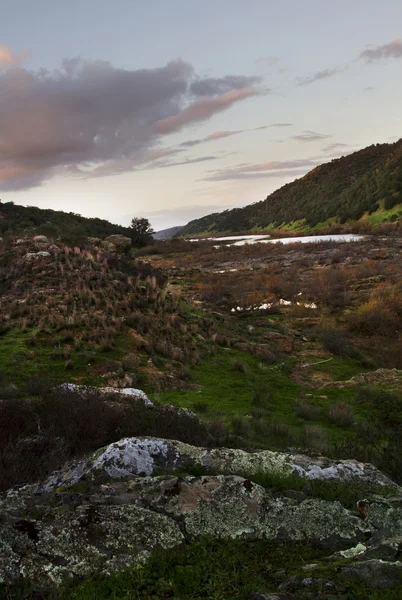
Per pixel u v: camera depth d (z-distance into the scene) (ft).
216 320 74.64
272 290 116.78
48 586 11.24
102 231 254.27
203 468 19.44
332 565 12.01
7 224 162.91
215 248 253.85
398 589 10.61
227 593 10.97
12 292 61.87
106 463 18.99
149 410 28.32
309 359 65.26
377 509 15.57
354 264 146.20
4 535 12.31
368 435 33.91
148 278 76.54
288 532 14.40
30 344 46.88
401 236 217.97
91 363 45.09
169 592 11.13
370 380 54.19
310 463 20.56
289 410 43.60
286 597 10.44
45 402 27.78
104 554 12.46
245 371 53.16
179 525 14.19
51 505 14.98
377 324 81.71
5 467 19.67
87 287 63.82
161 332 56.90
